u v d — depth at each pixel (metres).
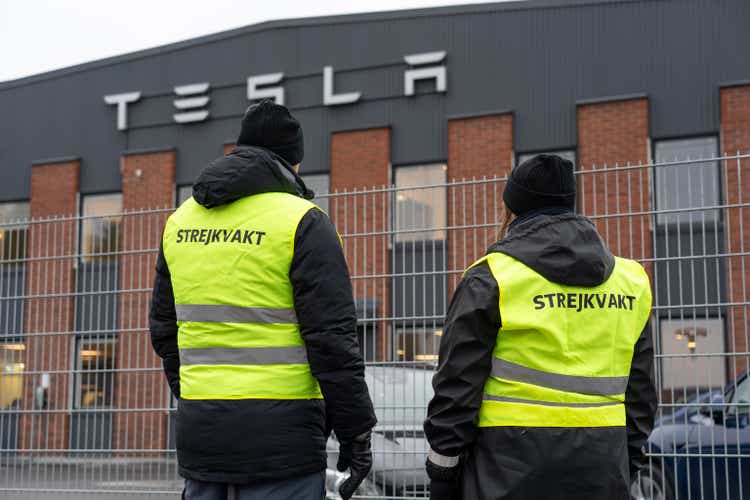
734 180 11.53
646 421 2.86
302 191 3.06
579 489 2.59
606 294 2.72
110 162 17.08
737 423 5.52
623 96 13.87
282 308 2.79
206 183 2.86
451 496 2.76
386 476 5.80
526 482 2.58
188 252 2.90
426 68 15.14
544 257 2.67
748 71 13.57
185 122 16.55
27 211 17.61
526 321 2.63
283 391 2.76
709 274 6.05
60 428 6.93
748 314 6.93
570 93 14.38
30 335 7.13
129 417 6.99
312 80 15.87
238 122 16.27
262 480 2.74
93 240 7.71
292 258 2.79
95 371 6.92
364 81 15.55
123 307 7.23
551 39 14.58
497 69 14.80
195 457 2.79
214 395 2.77
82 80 17.48
